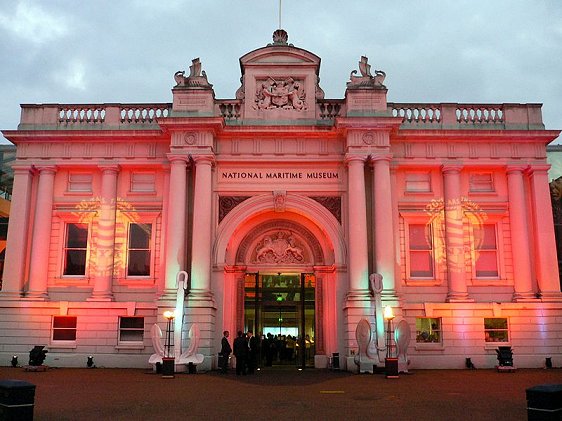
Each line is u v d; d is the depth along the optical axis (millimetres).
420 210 27359
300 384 19156
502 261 27047
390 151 27172
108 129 27656
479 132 27203
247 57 28234
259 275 27641
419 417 12375
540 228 26828
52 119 28188
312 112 27797
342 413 12938
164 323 24703
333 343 26156
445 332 25938
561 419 9703
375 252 25844
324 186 27188
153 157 27672
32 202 27734
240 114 27891
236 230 27125
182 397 15633
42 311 26453
